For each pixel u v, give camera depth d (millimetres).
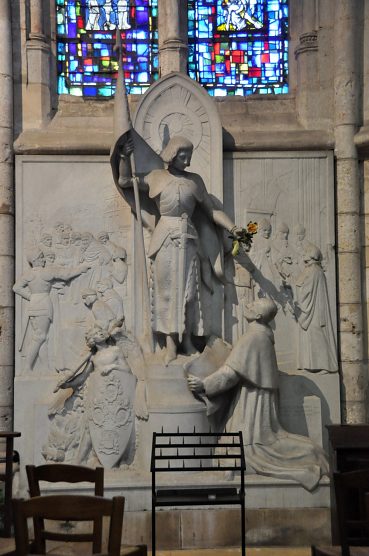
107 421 10820
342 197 12258
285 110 12828
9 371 11859
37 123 12375
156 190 11297
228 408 11180
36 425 11062
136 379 11008
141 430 10836
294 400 11711
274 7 13203
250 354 10938
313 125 12539
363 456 9555
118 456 10797
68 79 12906
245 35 13172
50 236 11961
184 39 12766
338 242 12242
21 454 11445
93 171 12102
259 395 10984
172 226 11227
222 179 11953
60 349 11727
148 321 11336
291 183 12234
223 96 12938
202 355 11258
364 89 12422
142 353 11312
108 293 11820
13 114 12297
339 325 12148
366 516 7023
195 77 13086
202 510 10414
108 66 13000
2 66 12203
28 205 12016
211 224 11742
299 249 12109
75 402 11117
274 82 13102
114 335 11203
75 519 6328
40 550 7090
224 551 10188
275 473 10617
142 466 10727
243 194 12188
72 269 11867
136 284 11805
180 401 10828
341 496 7277
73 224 12023
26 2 12578
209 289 11766
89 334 11078
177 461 10695
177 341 11289
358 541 8648
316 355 11828
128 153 11250
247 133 12297
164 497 8820
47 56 12617
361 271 12281
